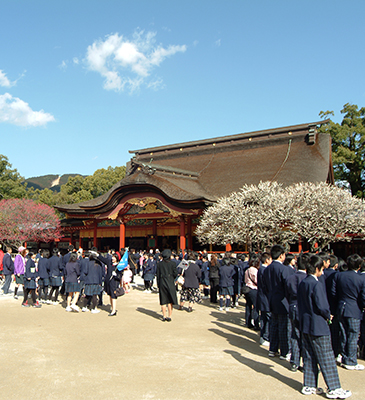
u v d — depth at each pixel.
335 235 22.62
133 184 35.81
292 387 7.01
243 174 41.09
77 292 14.71
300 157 40.78
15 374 7.41
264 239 22.55
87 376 7.30
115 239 50.56
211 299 18.00
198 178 43.56
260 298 10.30
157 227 42.16
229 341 10.45
